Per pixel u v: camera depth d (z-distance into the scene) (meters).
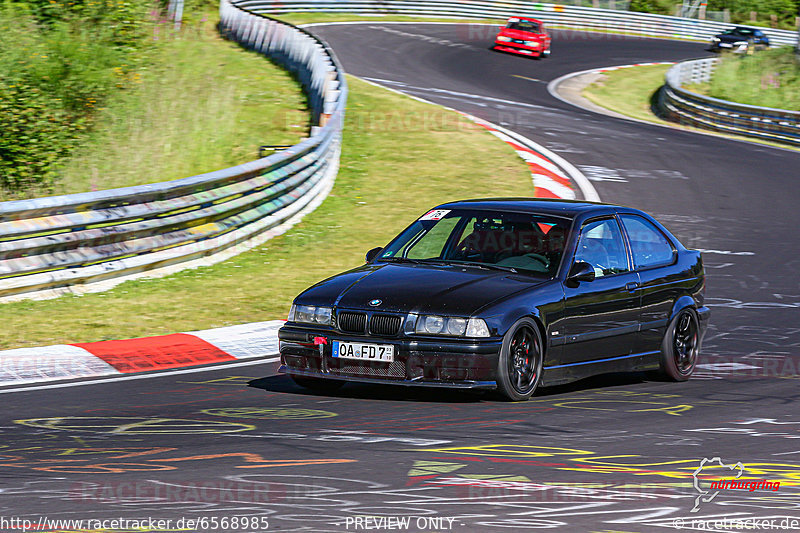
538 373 27.44
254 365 32.88
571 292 28.16
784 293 47.34
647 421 25.19
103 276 43.91
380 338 26.39
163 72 97.81
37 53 88.44
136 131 82.00
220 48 113.19
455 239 30.09
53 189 72.81
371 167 72.00
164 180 72.94
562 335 27.89
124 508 17.31
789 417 26.03
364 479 19.30
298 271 47.69
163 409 26.30
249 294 43.22
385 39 164.00
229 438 22.88
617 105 136.38
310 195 61.31
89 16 102.31
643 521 16.97
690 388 30.27
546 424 24.53
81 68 88.75
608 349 29.38
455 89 123.38
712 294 47.00
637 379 31.98
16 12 97.31
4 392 28.73
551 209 30.52
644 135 101.00
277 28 108.00
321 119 72.38
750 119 115.81
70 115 83.44
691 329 31.95
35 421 24.92
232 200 51.84
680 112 127.44
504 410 26.06
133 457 21.09
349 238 54.59
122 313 39.34
